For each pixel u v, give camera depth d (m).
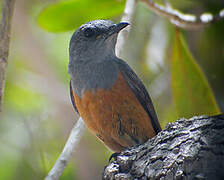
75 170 15.86
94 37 10.17
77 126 9.03
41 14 12.30
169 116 14.52
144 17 14.83
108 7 12.47
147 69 15.05
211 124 6.70
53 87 17.28
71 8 12.30
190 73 11.51
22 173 14.92
